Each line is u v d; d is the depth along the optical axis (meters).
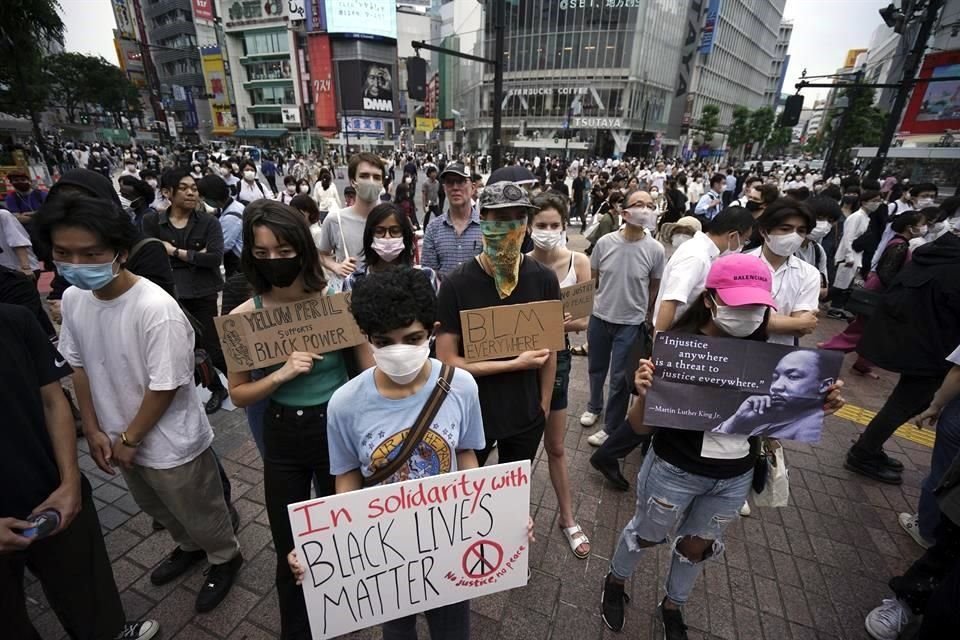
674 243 4.93
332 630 1.54
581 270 2.91
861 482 3.36
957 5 22.08
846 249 6.78
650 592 2.40
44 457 1.58
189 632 2.13
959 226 4.35
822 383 1.71
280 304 1.85
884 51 49.84
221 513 2.24
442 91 78.06
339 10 62.38
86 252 1.63
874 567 2.62
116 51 95.44
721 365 1.72
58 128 51.53
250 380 1.91
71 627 1.83
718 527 1.94
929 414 2.48
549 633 2.17
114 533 2.68
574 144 53.53
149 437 1.96
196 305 3.95
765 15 81.06
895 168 22.73
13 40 9.48
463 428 1.59
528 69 54.50
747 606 2.36
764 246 2.63
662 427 1.86
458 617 1.73
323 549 1.44
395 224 2.70
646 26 48.84
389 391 1.48
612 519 2.89
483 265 2.08
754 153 81.81
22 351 1.53
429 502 1.49
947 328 2.90
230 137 78.88
